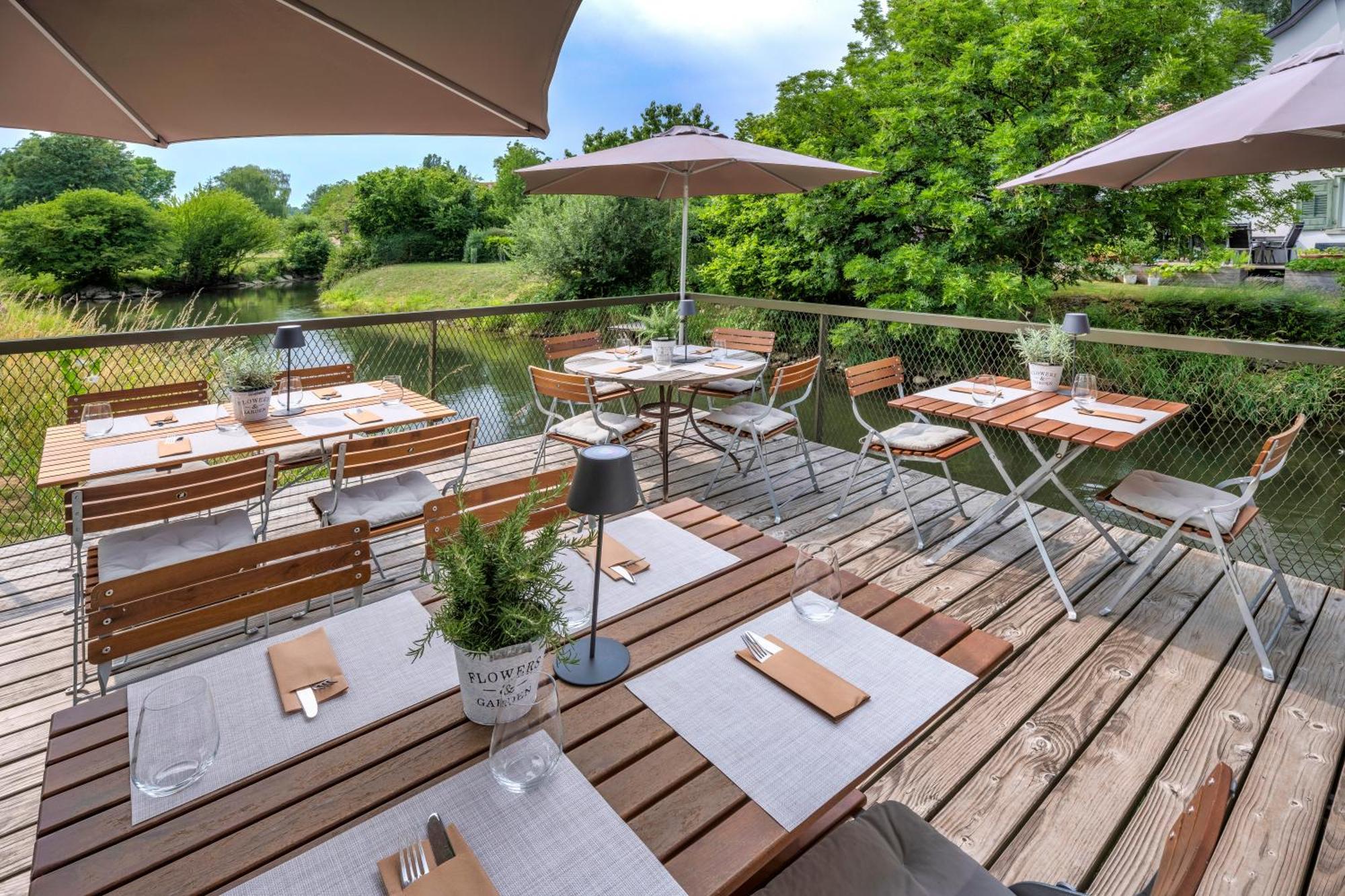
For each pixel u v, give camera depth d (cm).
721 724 119
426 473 462
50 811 102
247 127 173
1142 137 302
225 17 130
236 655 138
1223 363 493
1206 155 322
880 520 393
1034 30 952
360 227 2456
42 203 2006
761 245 1280
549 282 1769
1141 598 307
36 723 224
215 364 408
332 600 295
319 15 125
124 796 105
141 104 160
